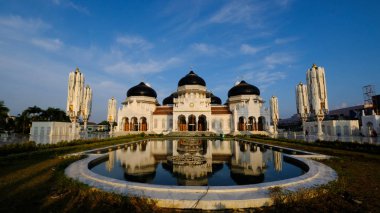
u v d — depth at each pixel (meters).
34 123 33.41
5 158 15.07
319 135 32.28
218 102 79.88
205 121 61.94
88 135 39.19
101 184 9.04
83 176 10.52
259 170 13.76
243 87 65.94
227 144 31.84
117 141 32.03
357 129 39.25
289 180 9.47
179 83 70.31
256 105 58.53
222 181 11.13
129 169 14.12
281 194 7.44
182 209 7.08
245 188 8.30
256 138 39.69
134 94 69.06
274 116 60.91
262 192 8.05
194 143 32.38
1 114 40.66
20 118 52.38
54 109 62.94
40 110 57.38
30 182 9.70
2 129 45.09
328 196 7.84
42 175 10.95
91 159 15.76
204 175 12.41
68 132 37.53
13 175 10.95
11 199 7.61
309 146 24.12
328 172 11.50
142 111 62.56
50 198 7.70
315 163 13.92
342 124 40.62
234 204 7.13
